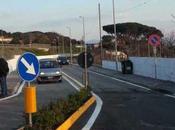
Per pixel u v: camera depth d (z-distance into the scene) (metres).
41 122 12.17
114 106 20.67
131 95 25.97
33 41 164.50
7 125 15.62
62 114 14.52
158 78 37.56
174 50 40.25
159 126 14.57
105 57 72.81
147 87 31.45
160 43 39.09
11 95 28.55
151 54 42.88
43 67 39.72
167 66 35.03
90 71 57.50
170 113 17.78
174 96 25.00
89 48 89.12
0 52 84.06
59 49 153.38
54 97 25.78
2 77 27.59
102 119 16.47
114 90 29.50
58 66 40.12
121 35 95.69
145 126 14.61
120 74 47.56
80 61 26.08
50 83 38.09
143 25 94.00
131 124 15.09
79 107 18.08
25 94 12.31
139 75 44.09
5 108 20.92
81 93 21.20
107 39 96.62
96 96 25.56
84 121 16.06
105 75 47.53
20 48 124.94
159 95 25.77
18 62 12.98
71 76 47.03
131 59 47.66
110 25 98.06
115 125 14.94
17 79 44.06
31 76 13.01
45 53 137.25
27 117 12.43
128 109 19.39
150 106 20.30
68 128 14.51
